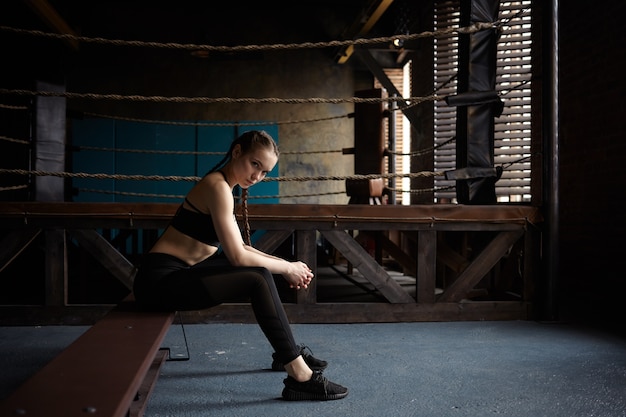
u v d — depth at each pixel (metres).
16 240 3.67
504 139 6.43
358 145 5.80
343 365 2.74
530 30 6.16
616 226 4.44
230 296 2.13
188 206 2.21
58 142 4.76
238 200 5.64
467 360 2.83
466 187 4.07
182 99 3.84
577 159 5.07
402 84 9.91
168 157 9.59
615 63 4.46
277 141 9.97
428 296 3.88
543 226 3.92
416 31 8.52
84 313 3.72
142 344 1.66
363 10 8.27
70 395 1.18
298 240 3.82
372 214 3.85
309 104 10.04
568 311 4.25
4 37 4.66
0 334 3.43
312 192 9.98
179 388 2.36
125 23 9.70
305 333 3.50
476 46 4.00
